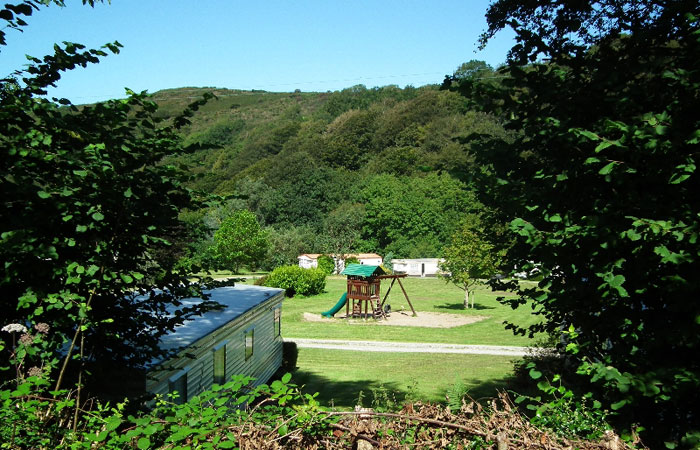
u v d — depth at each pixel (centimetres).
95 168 504
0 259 496
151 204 557
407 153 7869
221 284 645
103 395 617
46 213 502
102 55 539
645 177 456
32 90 527
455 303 3634
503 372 1606
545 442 349
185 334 945
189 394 909
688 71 445
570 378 589
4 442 361
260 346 1485
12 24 480
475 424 363
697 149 441
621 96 493
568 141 492
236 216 4653
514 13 695
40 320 518
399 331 2570
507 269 592
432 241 6419
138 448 366
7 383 477
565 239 477
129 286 564
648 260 446
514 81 550
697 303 406
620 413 459
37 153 488
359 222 6781
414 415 371
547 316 575
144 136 570
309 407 376
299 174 7575
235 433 356
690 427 441
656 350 461
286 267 3894
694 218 424
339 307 3047
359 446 356
